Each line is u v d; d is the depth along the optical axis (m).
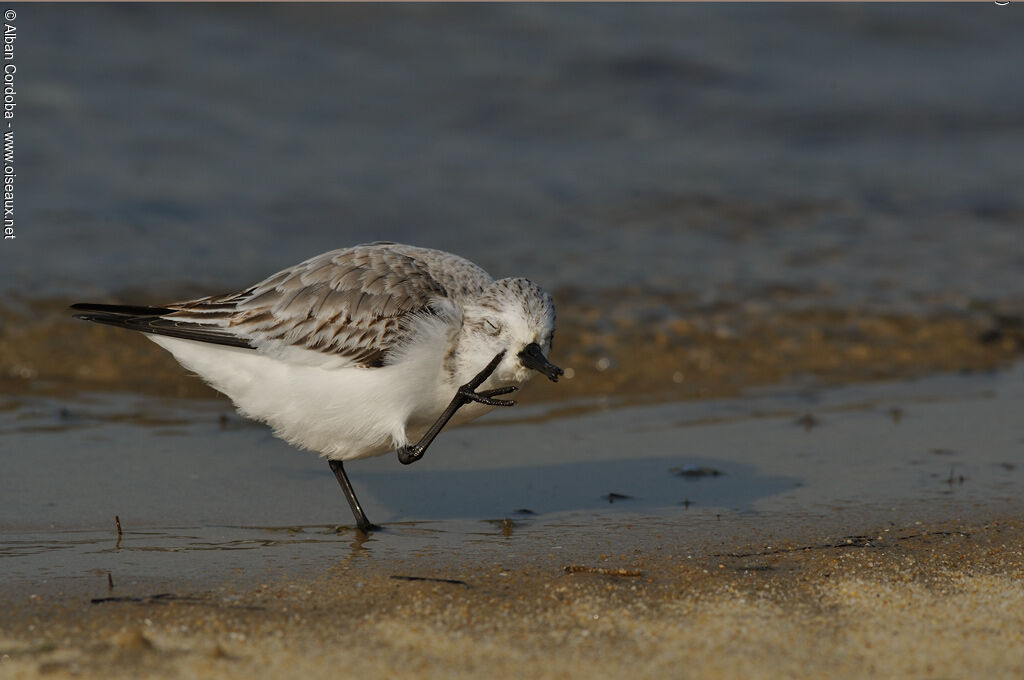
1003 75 25.81
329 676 6.58
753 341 15.44
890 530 9.42
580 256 18.23
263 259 17.31
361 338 9.10
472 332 9.23
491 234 18.91
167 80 22.16
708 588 8.05
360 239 18.33
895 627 7.30
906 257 18.78
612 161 22.06
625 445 11.94
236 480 10.71
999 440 12.05
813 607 7.66
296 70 23.12
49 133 20.03
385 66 23.59
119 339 14.56
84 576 8.24
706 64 24.78
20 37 22.06
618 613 7.58
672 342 15.26
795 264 18.33
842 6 27.23
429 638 7.15
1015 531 9.38
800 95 24.61
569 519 9.81
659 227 19.56
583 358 14.63
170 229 17.98
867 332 15.88
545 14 25.64
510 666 6.73
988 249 19.20
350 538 9.32
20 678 6.50
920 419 12.80
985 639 7.12
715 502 10.23
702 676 6.59
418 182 20.42
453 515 9.96
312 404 9.19
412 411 9.28
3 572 8.28
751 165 22.42
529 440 12.08
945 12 27.55
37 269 16.28
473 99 23.17
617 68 24.42
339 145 21.33
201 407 12.89
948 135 23.88
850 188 21.77
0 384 13.17
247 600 7.80
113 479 10.55
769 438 12.14
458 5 25.11
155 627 7.28
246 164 20.22
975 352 15.43
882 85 25.22
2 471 10.59
